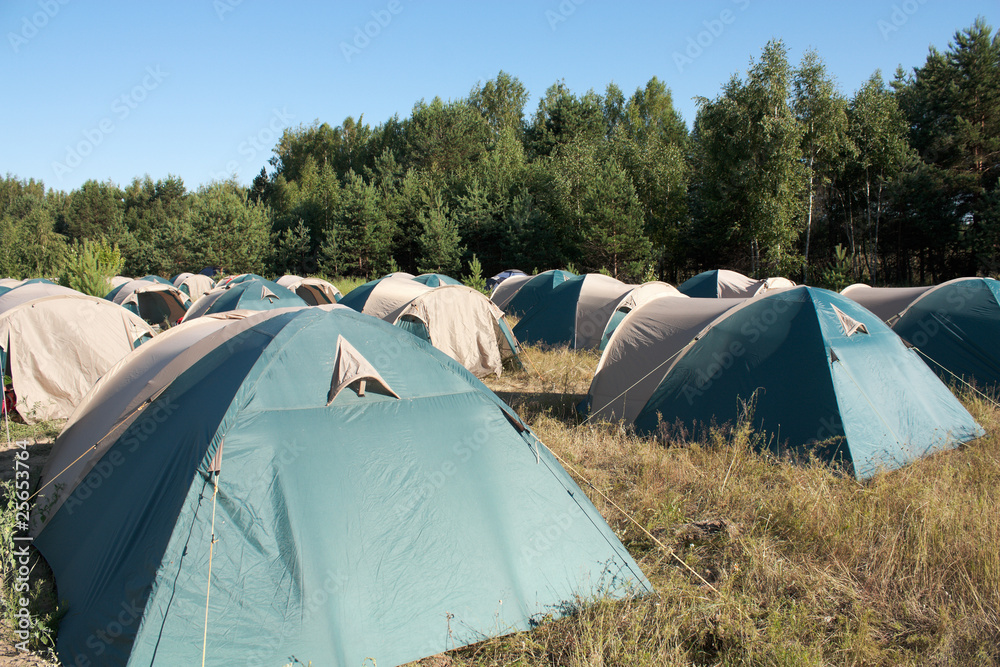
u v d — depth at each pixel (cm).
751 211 2627
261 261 3931
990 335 830
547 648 326
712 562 420
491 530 362
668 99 4750
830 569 403
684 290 1722
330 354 375
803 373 593
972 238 2352
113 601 310
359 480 344
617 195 3003
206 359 402
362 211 3741
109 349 853
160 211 5144
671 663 304
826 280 1878
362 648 312
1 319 793
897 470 545
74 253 1838
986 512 444
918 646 327
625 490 547
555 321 1324
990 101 2492
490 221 3666
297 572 316
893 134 2555
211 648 293
